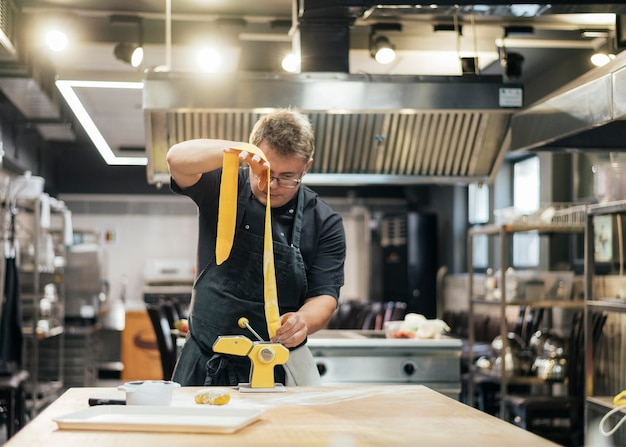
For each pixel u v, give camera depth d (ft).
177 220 41.19
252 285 8.61
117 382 35.94
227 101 12.64
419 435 5.30
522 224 18.92
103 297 35.94
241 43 18.93
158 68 13.67
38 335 24.44
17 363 21.54
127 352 34.53
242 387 7.29
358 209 41.81
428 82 12.89
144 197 40.98
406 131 15.17
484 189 32.60
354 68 22.03
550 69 23.49
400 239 36.60
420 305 35.99
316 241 8.97
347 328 28.12
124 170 40.78
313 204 9.03
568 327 21.98
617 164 14.28
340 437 5.22
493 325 24.79
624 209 13.44
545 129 11.90
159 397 6.16
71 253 32.99
